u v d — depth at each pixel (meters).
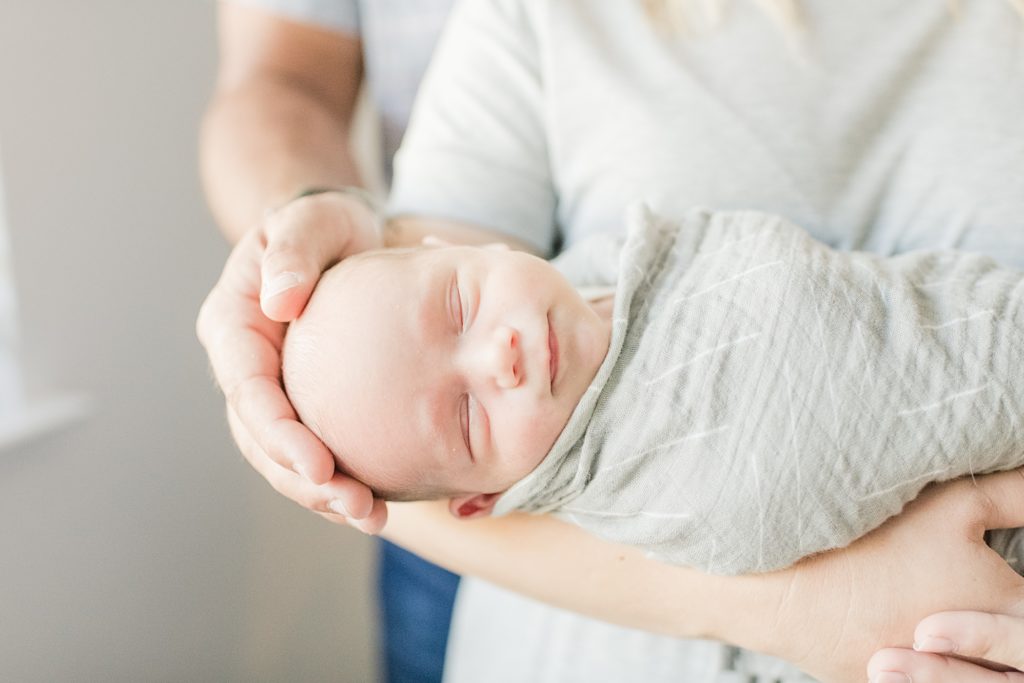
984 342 0.70
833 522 0.71
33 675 1.30
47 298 1.34
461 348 0.77
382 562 1.42
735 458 0.71
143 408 1.51
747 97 0.93
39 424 1.27
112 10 1.42
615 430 0.75
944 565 0.71
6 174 1.26
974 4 0.90
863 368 0.71
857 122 0.90
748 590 0.75
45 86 1.31
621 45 0.99
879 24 0.92
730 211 0.87
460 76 1.06
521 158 1.03
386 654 1.44
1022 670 0.67
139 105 1.49
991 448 0.70
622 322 0.77
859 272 0.75
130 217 1.48
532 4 1.02
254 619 1.80
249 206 1.09
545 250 1.05
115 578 1.46
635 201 0.90
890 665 0.68
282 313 0.74
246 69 1.40
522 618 1.02
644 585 0.79
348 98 1.49
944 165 0.87
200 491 1.64
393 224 0.99
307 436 0.69
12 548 1.26
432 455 0.77
